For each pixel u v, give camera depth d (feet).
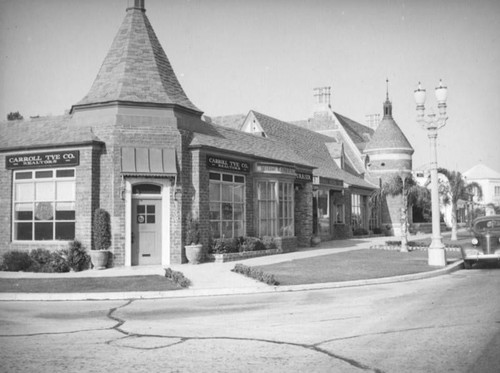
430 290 44.96
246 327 30.19
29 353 24.64
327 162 128.36
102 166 60.44
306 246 94.73
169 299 42.39
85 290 44.57
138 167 60.03
